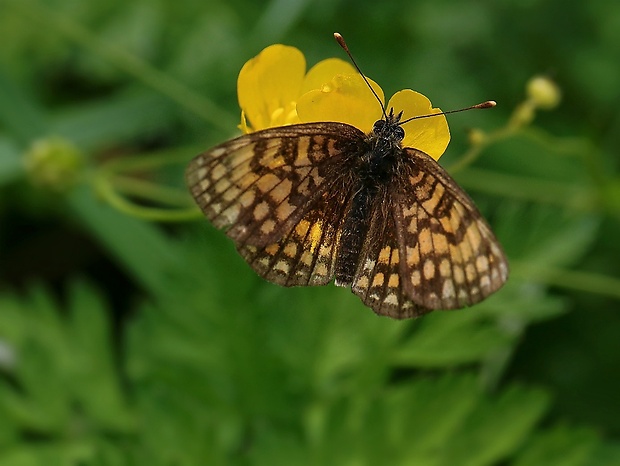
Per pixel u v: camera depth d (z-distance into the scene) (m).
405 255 0.31
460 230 0.31
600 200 0.37
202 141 0.40
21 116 0.38
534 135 0.36
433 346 0.36
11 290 0.40
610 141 0.40
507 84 0.41
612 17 0.41
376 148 0.31
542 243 0.36
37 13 0.37
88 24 0.41
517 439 0.35
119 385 0.37
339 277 0.31
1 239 0.40
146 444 0.35
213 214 0.31
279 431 0.35
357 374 0.36
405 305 0.31
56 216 0.40
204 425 0.35
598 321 0.39
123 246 0.37
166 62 0.40
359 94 0.32
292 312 0.36
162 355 0.36
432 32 0.41
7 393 0.36
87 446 0.36
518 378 0.38
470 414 0.35
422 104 0.32
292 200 0.31
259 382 0.36
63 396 0.36
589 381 0.38
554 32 0.41
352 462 0.35
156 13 0.41
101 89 0.41
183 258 0.36
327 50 0.41
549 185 0.37
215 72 0.40
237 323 0.36
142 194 0.36
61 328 0.37
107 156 0.41
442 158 0.40
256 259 0.31
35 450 0.36
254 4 0.41
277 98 0.33
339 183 0.31
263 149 0.31
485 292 0.31
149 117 0.39
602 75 0.41
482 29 0.41
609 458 0.36
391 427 0.35
